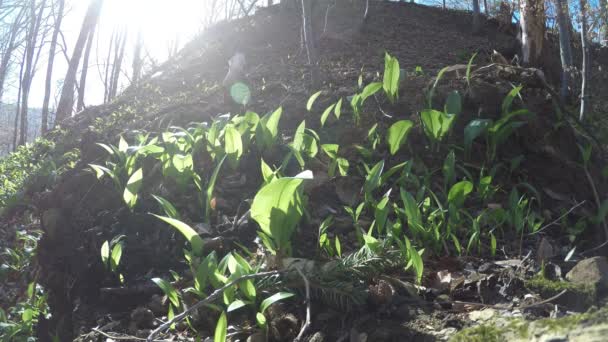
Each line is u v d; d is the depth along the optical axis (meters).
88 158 4.46
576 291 1.97
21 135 14.43
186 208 3.38
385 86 4.07
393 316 2.04
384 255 2.32
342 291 2.12
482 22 11.72
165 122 4.98
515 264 2.41
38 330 2.69
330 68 6.39
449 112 3.71
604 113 6.72
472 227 2.87
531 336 1.47
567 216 3.14
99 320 2.53
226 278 2.16
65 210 3.62
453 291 2.20
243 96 5.15
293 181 2.15
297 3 9.09
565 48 5.24
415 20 11.38
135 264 2.93
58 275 3.07
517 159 3.44
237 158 3.58
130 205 3.33
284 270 2.22
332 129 4.10
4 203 4.83
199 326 2.25
